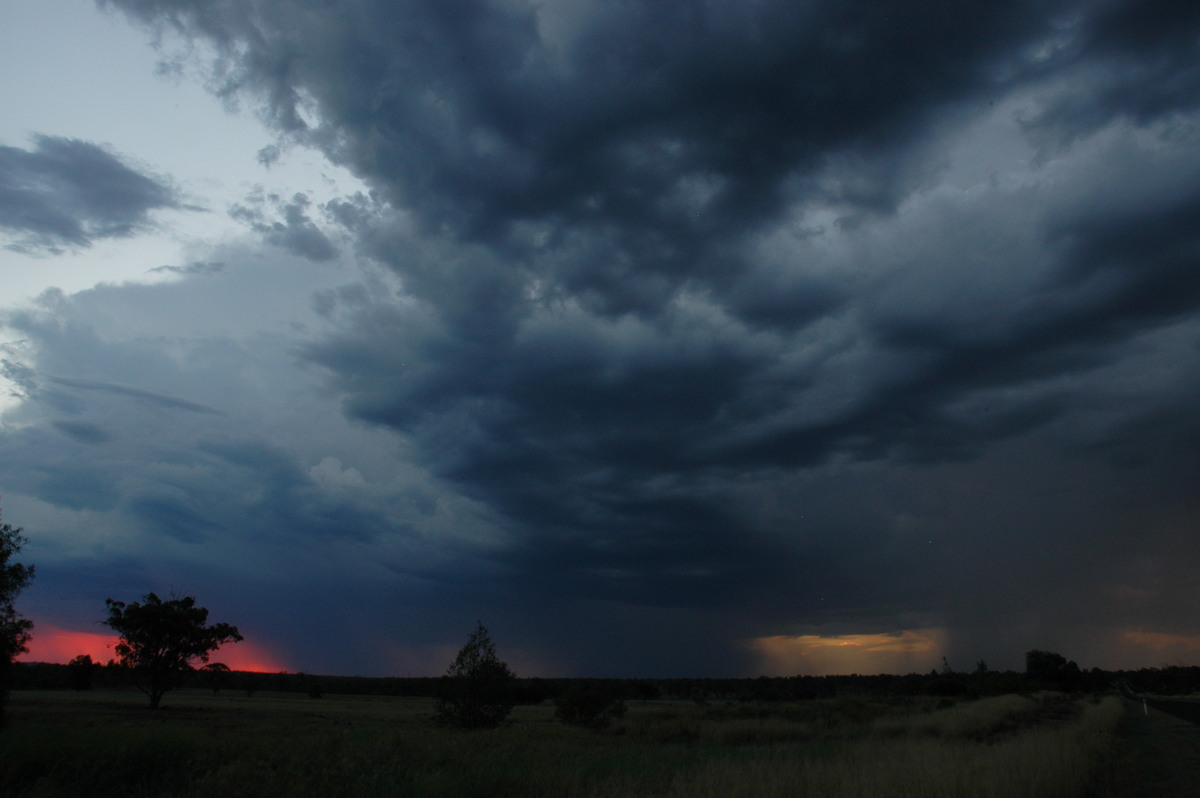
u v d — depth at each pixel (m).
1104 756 19.27
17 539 27.19
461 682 31.72
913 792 11.15
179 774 14.86
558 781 13.35
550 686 101.31
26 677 108.44
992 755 15.25
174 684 61.91
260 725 36.03
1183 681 116.69
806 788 12.21
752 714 45.91
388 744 17.91
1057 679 100.69
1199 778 15.74
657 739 30.19
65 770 14.35
